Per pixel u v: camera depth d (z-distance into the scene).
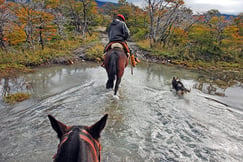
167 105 6.25
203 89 8.65
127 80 9.07
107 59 5.82
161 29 22.72
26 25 13.77
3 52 12.29
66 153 1.24
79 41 22.92
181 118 5.34
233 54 18.31
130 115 5.32
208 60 16.81
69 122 4.73
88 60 14.24
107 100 6.23
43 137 4.12
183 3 19.61
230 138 4.46
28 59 11.74
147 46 20.39
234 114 5.90
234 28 18.23
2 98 6.22
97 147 1.56
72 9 31.89
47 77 8.98
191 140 4.29
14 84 7.75
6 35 12.75
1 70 9.78
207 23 20.19
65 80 8.55
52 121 1.56
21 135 4.17
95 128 1.61
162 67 13.45
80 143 1.33
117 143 4.03
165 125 4.90
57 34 20.55
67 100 6.16
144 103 6.24
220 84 9.69
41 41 14.59
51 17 14.63
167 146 4.02
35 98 6.29
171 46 20.08
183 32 19.25
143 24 38.62
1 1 12.30
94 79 8.86
